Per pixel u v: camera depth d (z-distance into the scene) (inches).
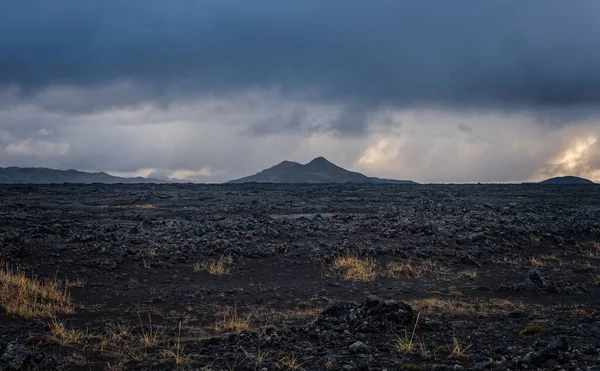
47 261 655.8
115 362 339.0
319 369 319.9
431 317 473.4
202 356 349.4
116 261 672.4
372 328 399.5
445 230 876.6
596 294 604.1
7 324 425.4
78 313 482.9
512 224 943.7
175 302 538.0
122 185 2026.3
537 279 633.6
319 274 675.4
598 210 1202.6
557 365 316.8
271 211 1166.3
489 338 392.8
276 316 486.3
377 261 730.8
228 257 715.4
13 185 1900.8
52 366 317.4
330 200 1406.3
